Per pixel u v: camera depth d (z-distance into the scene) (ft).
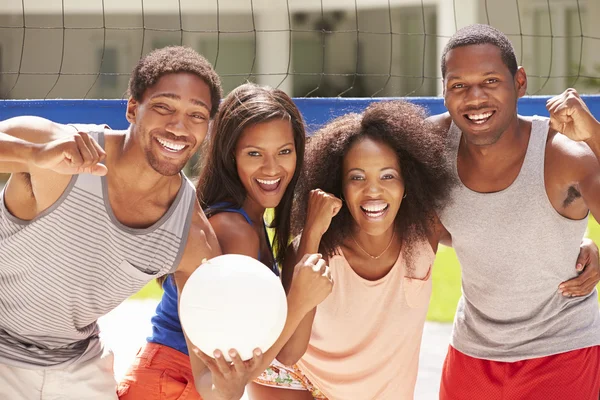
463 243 12.53
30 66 45.78
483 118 11.82
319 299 10.50
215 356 9.36
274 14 47.03
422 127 12.20
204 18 46.88
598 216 11.34
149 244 10.42
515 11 45.57
